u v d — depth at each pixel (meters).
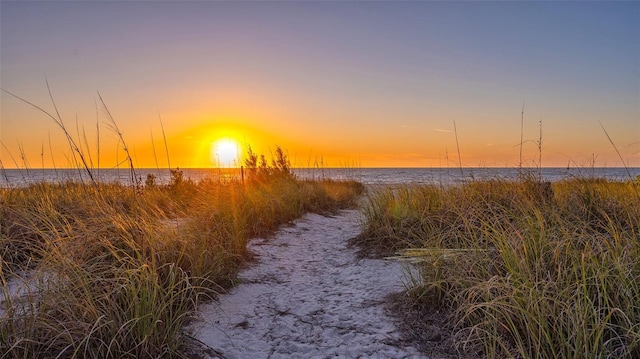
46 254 3.42
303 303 4.37
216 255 4.79
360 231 8.45
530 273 3.23
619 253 3.39
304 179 15.45
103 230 4.13
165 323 3.17
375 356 3.18
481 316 3.37
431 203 7.03
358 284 5.00
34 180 6.95
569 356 2.53
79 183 6.51
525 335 2.95
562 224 4.16
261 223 7.94
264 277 5.28
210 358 3.10
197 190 10.02
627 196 5.46
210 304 4.11
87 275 3.38
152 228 4.46
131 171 5.16
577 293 2.84
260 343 3.42
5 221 4.70
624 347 2.60
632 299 2.83
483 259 3.99
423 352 3.21
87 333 2.77
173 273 3.77
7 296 2.86
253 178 12.54
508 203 6.02
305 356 3.21
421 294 4.09
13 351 2.57
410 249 5.60
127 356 2.81
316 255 6.65
